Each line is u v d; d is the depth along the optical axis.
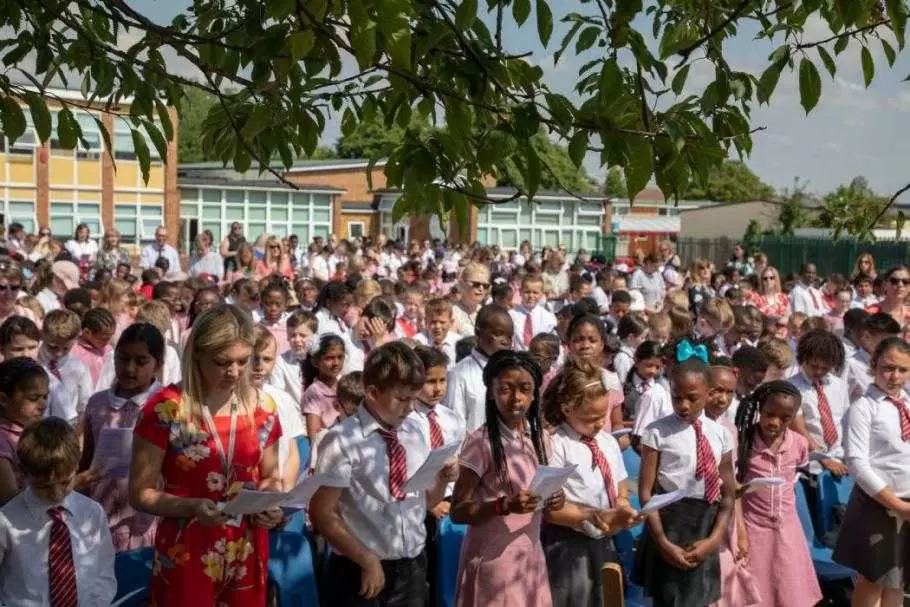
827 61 4.02
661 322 8.96
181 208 41.06
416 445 4.83
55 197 38.84
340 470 4.52
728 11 4.10
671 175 3.67
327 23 3.70
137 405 5.46
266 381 7.09
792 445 6.13
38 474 4.42
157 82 4.60
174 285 9.80
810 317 11.14
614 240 42.25
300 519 5.46
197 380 4.13
